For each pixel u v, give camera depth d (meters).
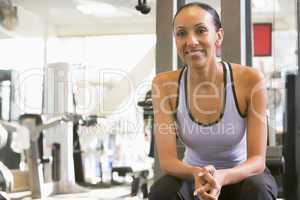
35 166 3.72
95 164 4.02
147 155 3.12
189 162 1.45
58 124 3.67
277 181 1.43
